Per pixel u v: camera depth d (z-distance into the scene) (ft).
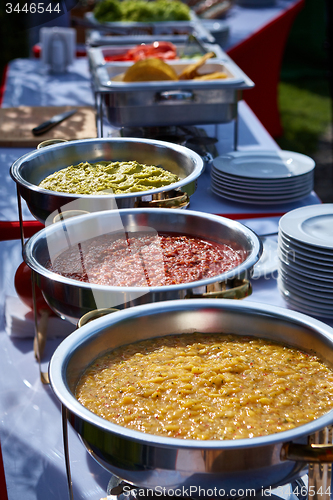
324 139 16.56
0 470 2.40
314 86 21.77
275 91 13.87
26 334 3.33
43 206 3.11
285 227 3.36
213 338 2.45
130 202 3.03
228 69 6.27
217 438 1.85
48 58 10.07
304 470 1.80
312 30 24.09
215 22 11.36
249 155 5.30
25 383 2.99
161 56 7.41
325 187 13.44
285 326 2.39
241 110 8.05
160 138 5.61
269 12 14.28
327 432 1.67
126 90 5.31
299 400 2.07
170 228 3.09
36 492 2.29
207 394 2.07
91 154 4.01
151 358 2.29
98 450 1.71
